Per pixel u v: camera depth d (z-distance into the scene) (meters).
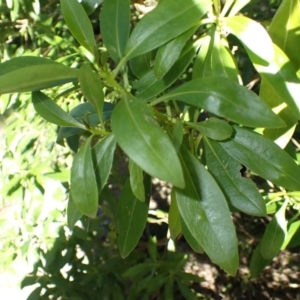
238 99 0.27
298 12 0.29
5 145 0.66
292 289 0.97
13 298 0.94
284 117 0.32
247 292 1.00
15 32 0.71
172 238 0.34
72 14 0.30
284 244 0.44
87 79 0.26
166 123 0.30
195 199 0.28
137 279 0.79
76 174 0.27
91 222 0.73
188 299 0.76
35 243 0.71
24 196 0.62
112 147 0.29
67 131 0.35
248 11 0.54
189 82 0.28
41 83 0.25
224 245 0.28
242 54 0.54
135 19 0.54
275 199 0.41
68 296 0.71
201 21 0.29
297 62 0.30
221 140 0.31
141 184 0.28
